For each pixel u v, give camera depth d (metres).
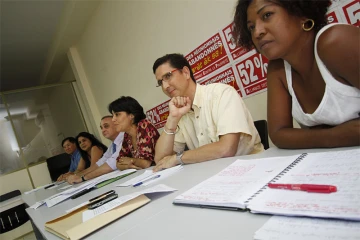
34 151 4.21
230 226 0.43
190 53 2.17
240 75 1.83
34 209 1.31
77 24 3.61
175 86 1.29
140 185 0.99
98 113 4.35
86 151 3.18
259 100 1.75
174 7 2.20
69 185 2.10
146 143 1.68
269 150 0.87
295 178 0.51
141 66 2.85
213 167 0.88
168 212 0.59
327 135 0.66
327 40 0.65
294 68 0.78
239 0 0.78
